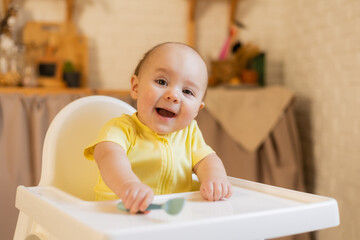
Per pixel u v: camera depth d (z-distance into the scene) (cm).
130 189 62
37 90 198
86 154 81
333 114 202
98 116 100
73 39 239
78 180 96
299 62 238
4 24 221
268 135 211
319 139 216
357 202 181
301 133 234
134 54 250
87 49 241
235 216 56
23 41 233
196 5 258
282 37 262
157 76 81
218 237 54
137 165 83
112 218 58
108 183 68
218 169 84
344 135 193
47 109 198
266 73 261
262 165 213
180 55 82
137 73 90
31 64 232
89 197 97
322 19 212
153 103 80
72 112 97
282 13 262
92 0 245
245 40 261
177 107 81
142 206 60
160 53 83
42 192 75
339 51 196
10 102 193
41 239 81
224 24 262
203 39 259
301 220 62
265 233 58
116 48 248
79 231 53
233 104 212
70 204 66
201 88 84
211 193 71
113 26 248
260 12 262
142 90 82
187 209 65
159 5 253
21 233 85
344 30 192
